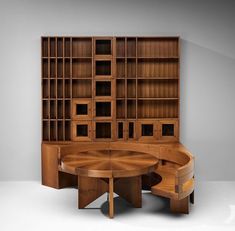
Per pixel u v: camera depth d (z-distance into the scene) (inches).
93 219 229.6
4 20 301.0
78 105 300.4
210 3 304.3
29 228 215.9
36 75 304.3
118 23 304.7
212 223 223.8
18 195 273.4
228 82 307.7
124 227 217.8
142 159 247.4
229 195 275.3
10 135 306.3
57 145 287.6
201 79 307.9
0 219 229.1
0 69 302.8
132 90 306.7
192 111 309.4
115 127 299.7
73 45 302.4
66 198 267.1
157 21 305.3
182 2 304.5
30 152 307.9
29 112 305.6
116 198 269.0
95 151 269.7
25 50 302.8
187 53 306.7
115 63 296.0
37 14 302.0
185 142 310.7
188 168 226.7
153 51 303.6
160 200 264.1
